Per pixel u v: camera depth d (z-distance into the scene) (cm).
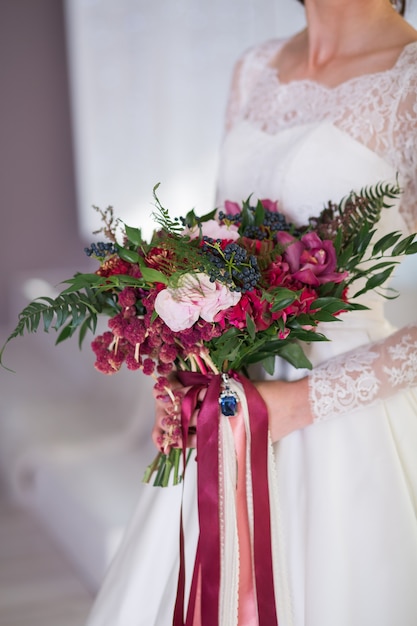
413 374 145
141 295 140
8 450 358
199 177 451
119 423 363
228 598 144
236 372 147
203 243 134
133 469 315
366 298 159
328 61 168
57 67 604
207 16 418
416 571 146
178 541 162
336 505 146
